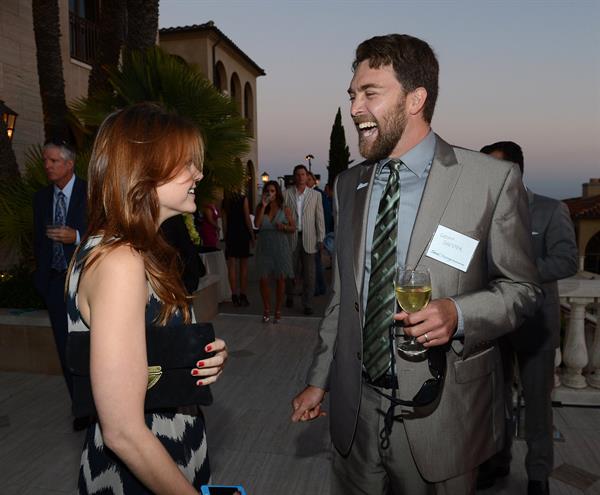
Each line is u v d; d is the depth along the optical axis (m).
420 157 1.42
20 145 7.58
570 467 2.58
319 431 3.06
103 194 0.96
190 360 0.98
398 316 1.21
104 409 0.83
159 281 0.95
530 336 2.19
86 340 0.93
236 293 7.47
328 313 1.67
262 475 2.59
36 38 5.91
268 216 5.59
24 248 4.54
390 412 1.35
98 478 1.03
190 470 1.07
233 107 6.08
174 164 0.98
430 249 1.32
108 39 6.22
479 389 1.39
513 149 2.22
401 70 1.34
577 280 3.24
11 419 3.23
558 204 2.20
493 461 2.41
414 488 1.44
